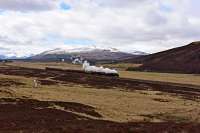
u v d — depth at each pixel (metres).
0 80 105.00
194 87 122.75
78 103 61.97
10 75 134.12
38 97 71.44
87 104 65.81
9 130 34.19
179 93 98.69
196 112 64.75
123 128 36.75
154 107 68.62
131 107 66.81
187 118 58.19
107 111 59.19
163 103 75.62
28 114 45.34
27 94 74.75
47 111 48.72
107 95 84.25
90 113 54.38
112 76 162.38
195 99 86.81
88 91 90.50
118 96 83.44
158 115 59.97
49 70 178.25
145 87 111.19
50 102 59.25
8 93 72.50
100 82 121.31
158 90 104.31
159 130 36.25
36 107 53.09
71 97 76.12
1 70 164.50
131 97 83.25
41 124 38.72
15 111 47.81
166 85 122.94
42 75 141.62
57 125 38.12
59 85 103.31
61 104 58.25
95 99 75.31
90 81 123.62
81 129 35.34
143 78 162.25
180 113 62.88
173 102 78.31
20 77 124.38
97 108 60.72
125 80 136.38
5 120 40.38
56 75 144.88
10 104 54.19
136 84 120.19
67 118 44.91
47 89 89.31
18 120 40.66
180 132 35.91
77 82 117.62
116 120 51.84
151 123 42.19
